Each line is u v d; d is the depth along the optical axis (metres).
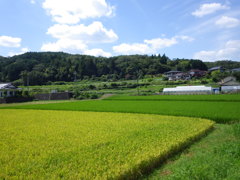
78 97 72.25
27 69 128.62
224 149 8.95
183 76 114.62
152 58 170.50
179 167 7.58
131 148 9.48
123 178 6.90
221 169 6.88
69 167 7.27
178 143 10.34
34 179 6.45
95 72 146.25
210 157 8.26
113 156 8.34
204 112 23.22
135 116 22.27
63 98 73.31
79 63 143.00
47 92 81.56
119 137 11.84
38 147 10.20
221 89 66.25
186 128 14.39
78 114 25.61
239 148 8.55
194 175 6.41
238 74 85.62
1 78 116.19
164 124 16.34
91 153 8.82
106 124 17.03
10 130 15.06
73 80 133.38
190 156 9.70
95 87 92.88
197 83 89.38
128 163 7.51
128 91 78.50
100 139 11.45
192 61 155.50
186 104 34.69
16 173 6.91
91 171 6.93
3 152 9.38
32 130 14.86
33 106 40.72
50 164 7.70
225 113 21.86
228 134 13.66
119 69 147.00
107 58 175.75
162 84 92.62
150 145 9.82
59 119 20.97
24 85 111.12
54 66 137.75
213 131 15.49
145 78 124.94
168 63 164.50
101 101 50.50
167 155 9.37
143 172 7.84
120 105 37.16
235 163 7.30
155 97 54.34
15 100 63.38
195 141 12.43
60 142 11.04
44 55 174.12
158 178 7.56
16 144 10.83
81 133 13.41
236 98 42.22
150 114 23.83
